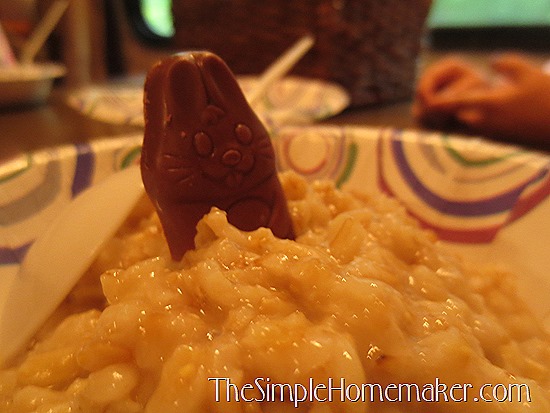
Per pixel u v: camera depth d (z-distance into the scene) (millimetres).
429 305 80
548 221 116
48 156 121
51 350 85
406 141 138
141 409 71
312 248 82
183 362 68
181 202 83
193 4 285
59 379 80
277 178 90
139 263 84
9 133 236
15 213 113
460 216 130
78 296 93
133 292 79
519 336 98
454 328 75
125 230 101
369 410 69
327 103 213
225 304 74
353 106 269
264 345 68
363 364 70
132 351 73
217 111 82
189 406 66
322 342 68
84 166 124
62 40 426
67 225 96
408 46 290
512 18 554
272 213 88
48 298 90
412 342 73
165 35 540
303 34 252
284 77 257
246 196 86
